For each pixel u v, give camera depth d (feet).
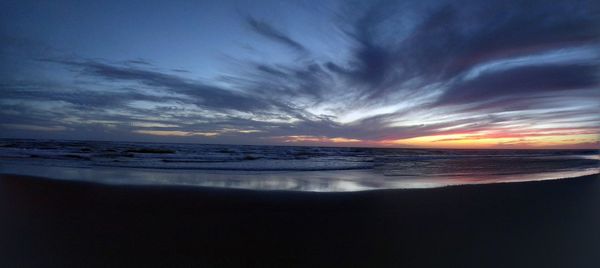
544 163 86.84
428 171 60.03
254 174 49.83
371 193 28.71
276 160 91.50
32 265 12.37
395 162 93.56
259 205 23.43
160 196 26.09
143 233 16.44
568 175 51.42
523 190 30.63
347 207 22.99
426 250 14.34
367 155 153.48
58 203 22.89
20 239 15.16
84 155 84.89
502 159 116.37
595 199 26.23
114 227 17.38
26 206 21.72
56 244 14.58
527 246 14.67
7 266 12.23
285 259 13.38
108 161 67.67
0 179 33.42
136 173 45.65
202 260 13.14
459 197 26.86
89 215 19.81
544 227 17.81
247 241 15.51
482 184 35.22
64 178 36.94
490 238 15.90
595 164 81.30
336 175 50.75
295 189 33.45
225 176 45.11
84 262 12.73
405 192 29.30
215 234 16.51
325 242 15.47
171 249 14.28
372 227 17.95
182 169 55.11
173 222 18.60
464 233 16.79
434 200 25.55
